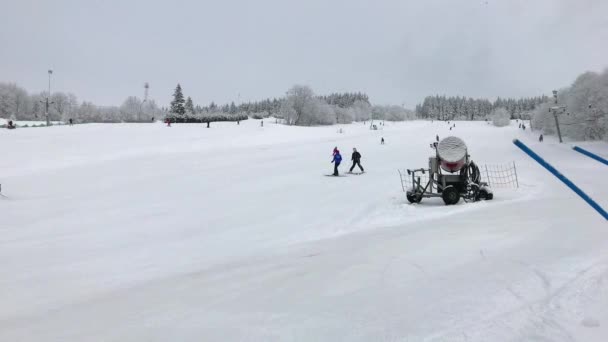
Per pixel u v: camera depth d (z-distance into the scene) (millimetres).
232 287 5438
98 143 43750
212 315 4348
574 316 3633
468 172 13469
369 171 24406
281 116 118438
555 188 15133
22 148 38250
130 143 45031
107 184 22047
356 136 64188
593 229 7324
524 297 4156
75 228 12062
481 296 4266
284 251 7859
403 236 7980
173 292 5504
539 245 6289
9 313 5402
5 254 9133
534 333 3363
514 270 5070
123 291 5984
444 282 4824
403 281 5000
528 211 10047
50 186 21750
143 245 9688
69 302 5715
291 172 24953
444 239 7312
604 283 4320
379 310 4086
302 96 112688
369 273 5457
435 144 13484
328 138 60188
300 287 5094
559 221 8352
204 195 17609
